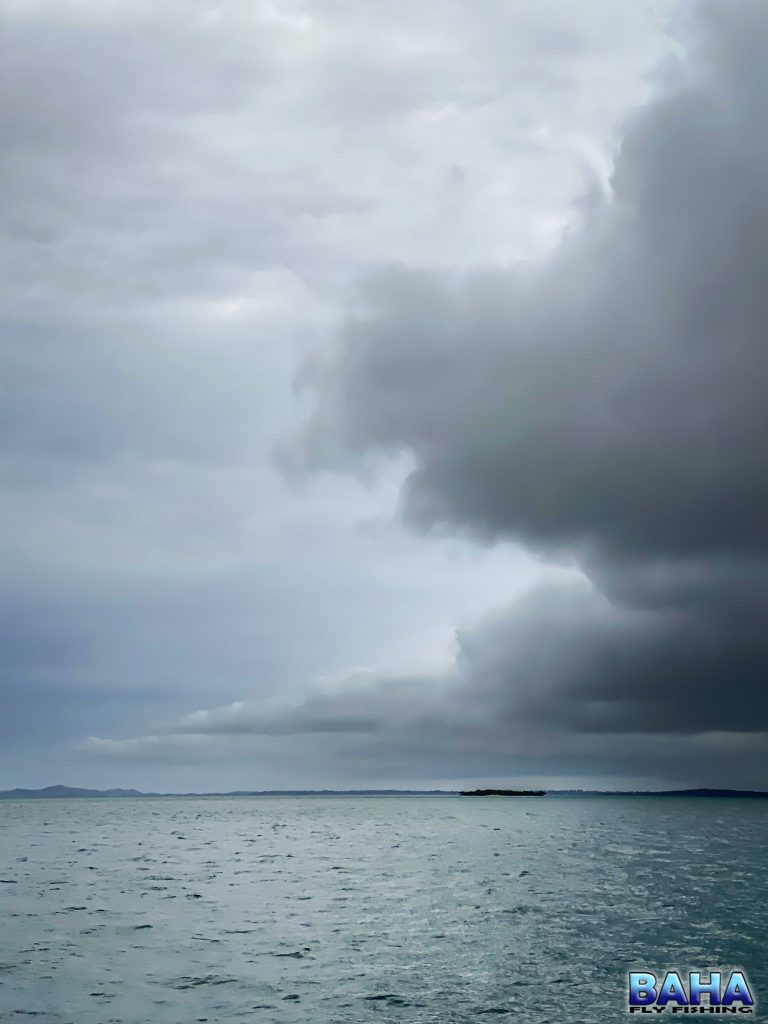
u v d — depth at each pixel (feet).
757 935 126.41
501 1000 91.97
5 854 278.26
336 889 181.88
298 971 104.73
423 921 139.54
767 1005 91.25
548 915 144.97
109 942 122.11
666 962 109.81
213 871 220.64
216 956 112.98
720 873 212.43
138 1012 87.81
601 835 375.66
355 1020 85.05
